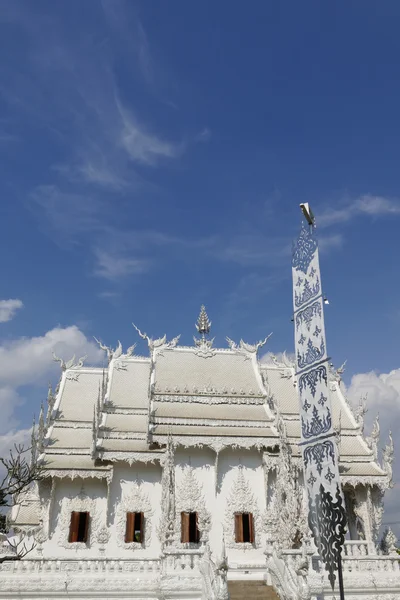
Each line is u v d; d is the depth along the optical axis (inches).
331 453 527.8
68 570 1154.7
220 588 987.3
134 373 1777.8
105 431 1523.1
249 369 1814.7
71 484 1470.2
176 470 1502.2
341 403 1827.0
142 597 1146.0
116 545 1419.8
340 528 499.8
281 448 1348.4
